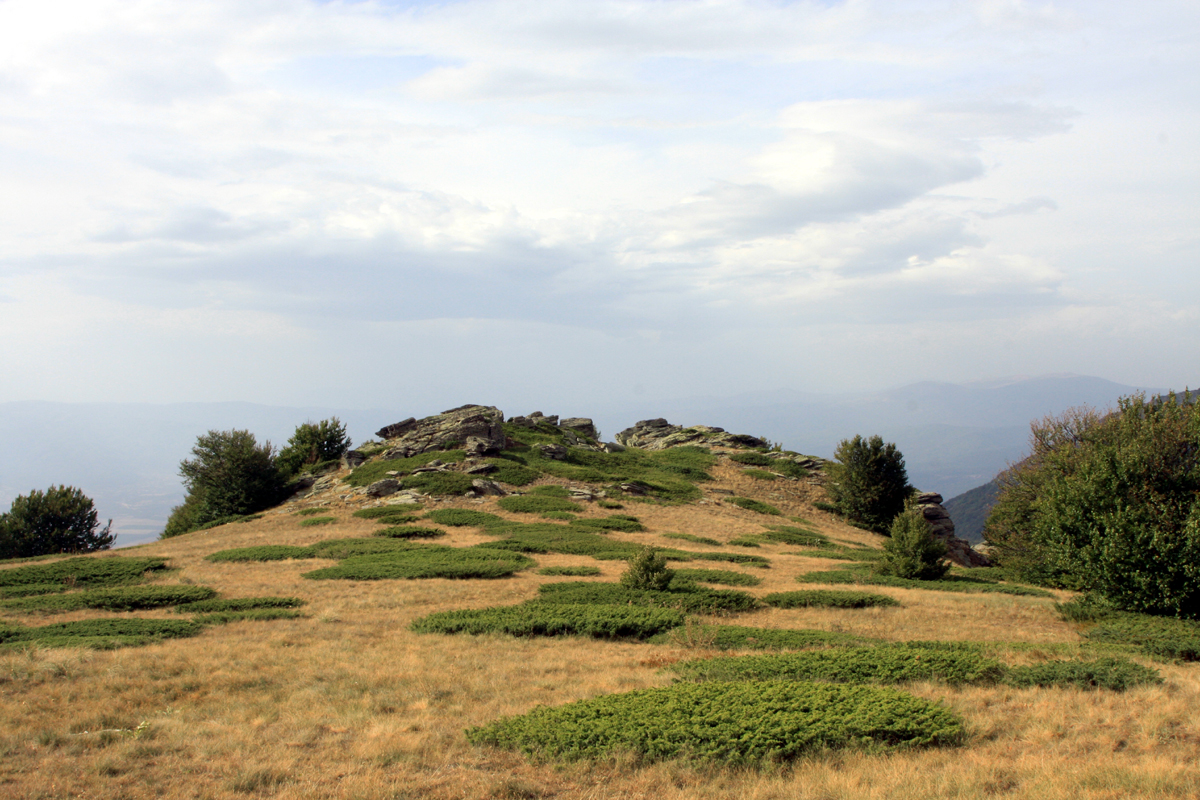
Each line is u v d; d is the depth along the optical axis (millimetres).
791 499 58719
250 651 16828
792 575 31109
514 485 49531
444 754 10055
